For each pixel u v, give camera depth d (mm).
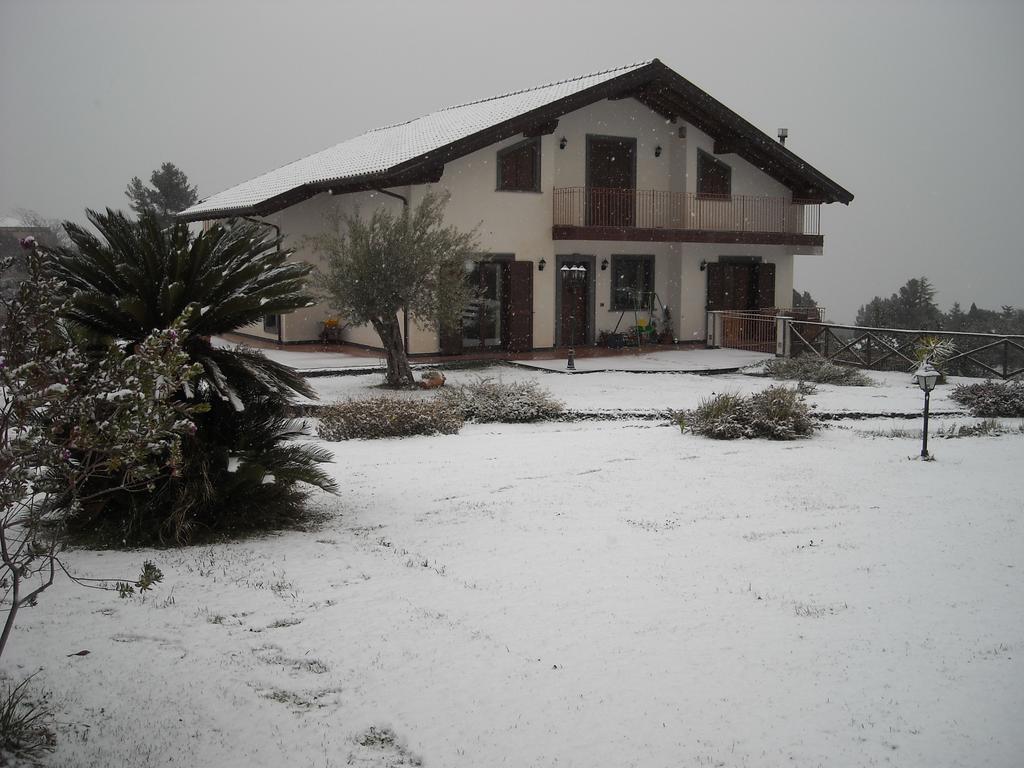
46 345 4078
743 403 13062
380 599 6008
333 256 17641
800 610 5797
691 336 26016
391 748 4180
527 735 4266
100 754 4039
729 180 25797
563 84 25953
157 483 7250
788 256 27250
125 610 5680
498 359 22250
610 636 5383
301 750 4133
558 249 23750
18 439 3912
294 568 6668
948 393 17422
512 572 6602
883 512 8266
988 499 8711
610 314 25141
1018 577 6402
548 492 9219
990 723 4332
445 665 4984
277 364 8188
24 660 4895
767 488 9312
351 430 12984
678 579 6418
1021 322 34875
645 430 13539
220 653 5098
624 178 24734
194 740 4188
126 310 7082
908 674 4863
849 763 4008
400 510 8531
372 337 23109
